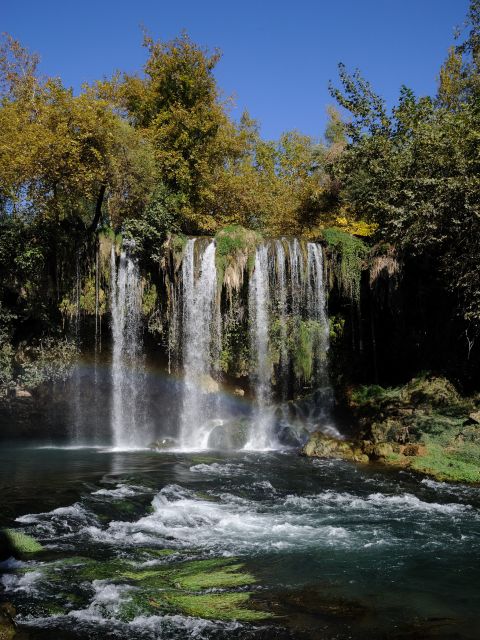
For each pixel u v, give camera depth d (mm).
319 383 21641
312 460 16828
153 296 20688
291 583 7355
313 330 21234
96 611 6445
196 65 27328
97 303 20047
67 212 20672
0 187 17922
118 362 20750
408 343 21328
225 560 8180
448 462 15031
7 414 21047
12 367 19281
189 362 20719
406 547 8836
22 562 7855
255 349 20750
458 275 17297
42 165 18016
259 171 36281
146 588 7090
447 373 19031
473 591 7141
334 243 21312
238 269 20531
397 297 20828
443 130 17281
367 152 19375
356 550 8688
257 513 10820
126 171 20453
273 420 21219
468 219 15664
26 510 10148
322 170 31859
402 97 19406
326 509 11203
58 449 20125
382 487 13180
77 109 18344
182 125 26281
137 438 21766
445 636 5926
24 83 22531
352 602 6781
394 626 6164
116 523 9750
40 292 19188
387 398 19938
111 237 20328
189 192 25969
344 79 20188
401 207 17531
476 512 11008
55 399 21219
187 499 11656
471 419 16312
